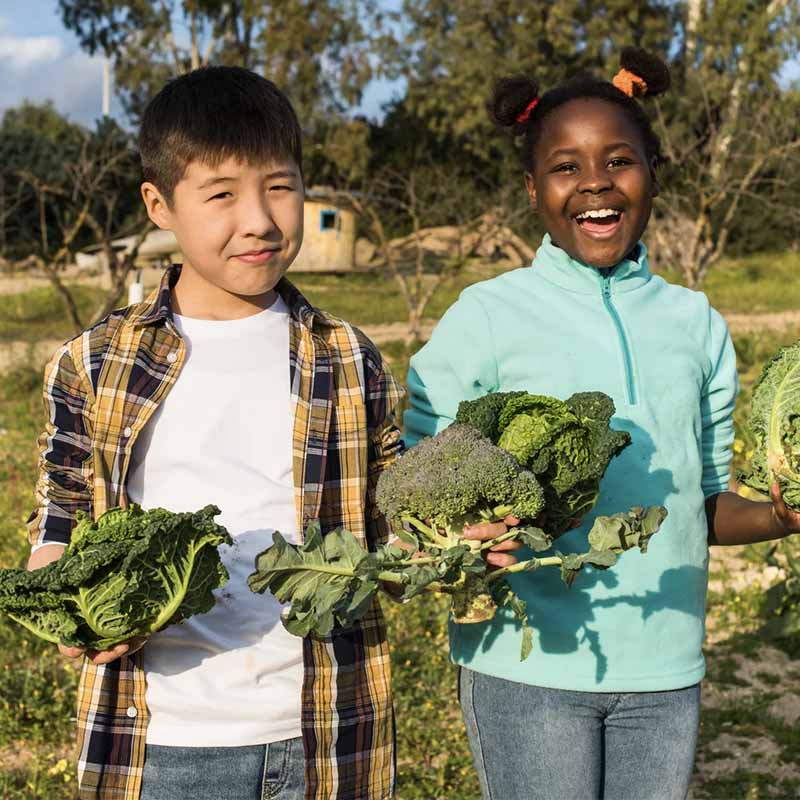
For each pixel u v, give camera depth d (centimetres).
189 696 251
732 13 3006
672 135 2262
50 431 263
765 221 3931
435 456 238
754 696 545
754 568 735
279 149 254
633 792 281
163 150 253
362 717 263
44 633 225
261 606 256
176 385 264
